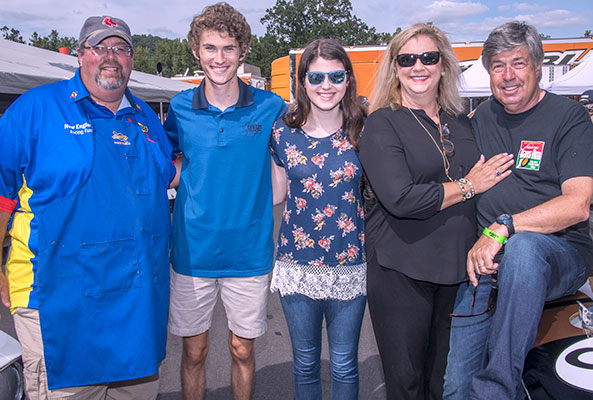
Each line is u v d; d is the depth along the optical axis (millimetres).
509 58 1942
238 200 2279
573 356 1714
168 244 2170
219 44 2137
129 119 2082
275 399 2818
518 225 1824
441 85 2152
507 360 1684
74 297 1877
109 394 2180
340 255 2115
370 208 2160
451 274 1974
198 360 2514
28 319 1905
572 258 1841
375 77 2418
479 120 2168
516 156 1992
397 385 2059
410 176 1943
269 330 3867
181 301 2395
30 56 7617
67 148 1883
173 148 2410
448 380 2180
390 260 2025
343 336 2193
